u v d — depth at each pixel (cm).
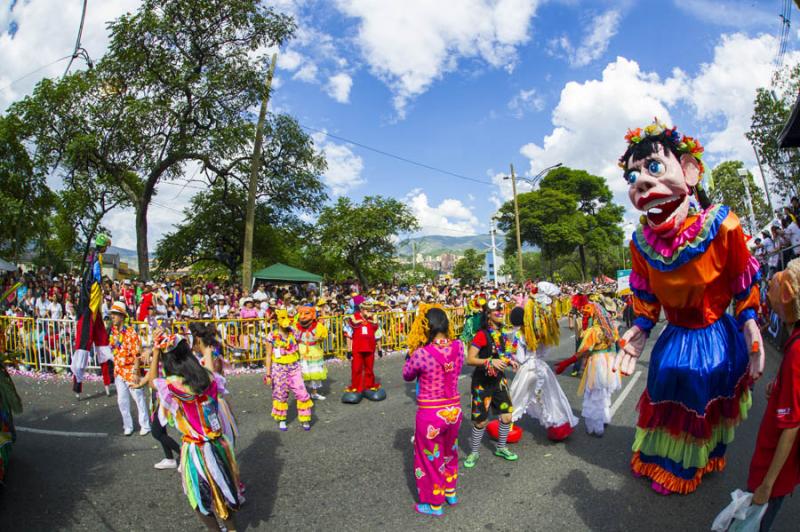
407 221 3128
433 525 417
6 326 1077
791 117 693
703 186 474
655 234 464
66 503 467
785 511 419
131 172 2214
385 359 1288
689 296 454
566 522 414
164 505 464
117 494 486
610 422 673
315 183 2588
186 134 1831
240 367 1115
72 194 1889
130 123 1733
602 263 7575
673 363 455
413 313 1427
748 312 445
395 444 614
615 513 426
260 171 2488
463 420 706
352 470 536
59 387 927
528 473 513
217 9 1791
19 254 2194
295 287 2173
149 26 1692
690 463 448
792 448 293
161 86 1823
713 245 436
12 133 1869
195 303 1454
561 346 1416
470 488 484
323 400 854
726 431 470
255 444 626
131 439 645
